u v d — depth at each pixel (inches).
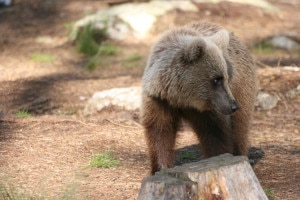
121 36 957.2
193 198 308.3
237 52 441.4
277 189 403.2
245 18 1039.0
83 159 461.1
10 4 1138.0
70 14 1096.2
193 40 393.1
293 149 504.7
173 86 399.9
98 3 1151.6
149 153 421.7
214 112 412.5
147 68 417.7
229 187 315.0
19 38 979.9
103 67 833.5
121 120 565.0
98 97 621.0
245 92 446.3
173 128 424.8
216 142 422.9
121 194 391.9
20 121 547.8
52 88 713.6
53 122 549.6
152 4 1018.7
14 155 462.3
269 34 974.4
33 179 415.5
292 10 1192.2
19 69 813.9
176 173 315.3
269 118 600.7
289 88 644.7
